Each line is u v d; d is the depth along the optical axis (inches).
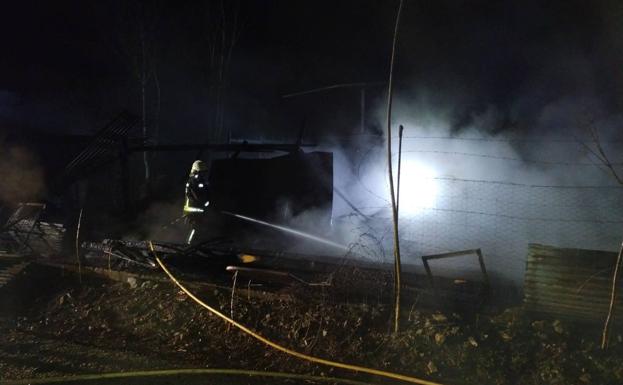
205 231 445.4
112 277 332.5
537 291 232.2
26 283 346.3
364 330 246.2
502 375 211.9
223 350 256.8
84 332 291.0
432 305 255.1
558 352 212.5
